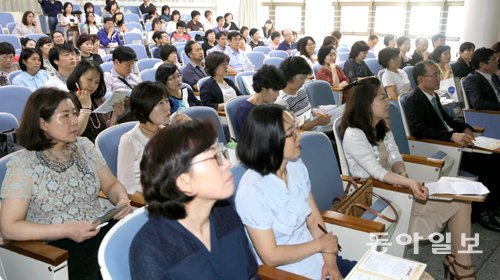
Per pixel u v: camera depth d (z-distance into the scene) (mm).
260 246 1273
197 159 934
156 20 8203
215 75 3568
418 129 2715
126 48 3465
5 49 3881
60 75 3277
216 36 6473
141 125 1983
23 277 1345
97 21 7875
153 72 3967
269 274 1192
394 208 1804
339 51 6855
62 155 1537
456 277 2051
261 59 6379
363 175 2047
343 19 8672
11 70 4082
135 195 1743
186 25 8719
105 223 1500
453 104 3320
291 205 1375
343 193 1987
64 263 1291
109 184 1715
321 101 3561
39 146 1452
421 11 7730
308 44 5633
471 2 6293
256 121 1312
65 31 7531
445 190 1821
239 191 1311
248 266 1122
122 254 1038
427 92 2902
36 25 7516
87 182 1582
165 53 4457
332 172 1946
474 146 2578
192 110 2414
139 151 1928
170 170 922
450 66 5023
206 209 1008
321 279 1380
